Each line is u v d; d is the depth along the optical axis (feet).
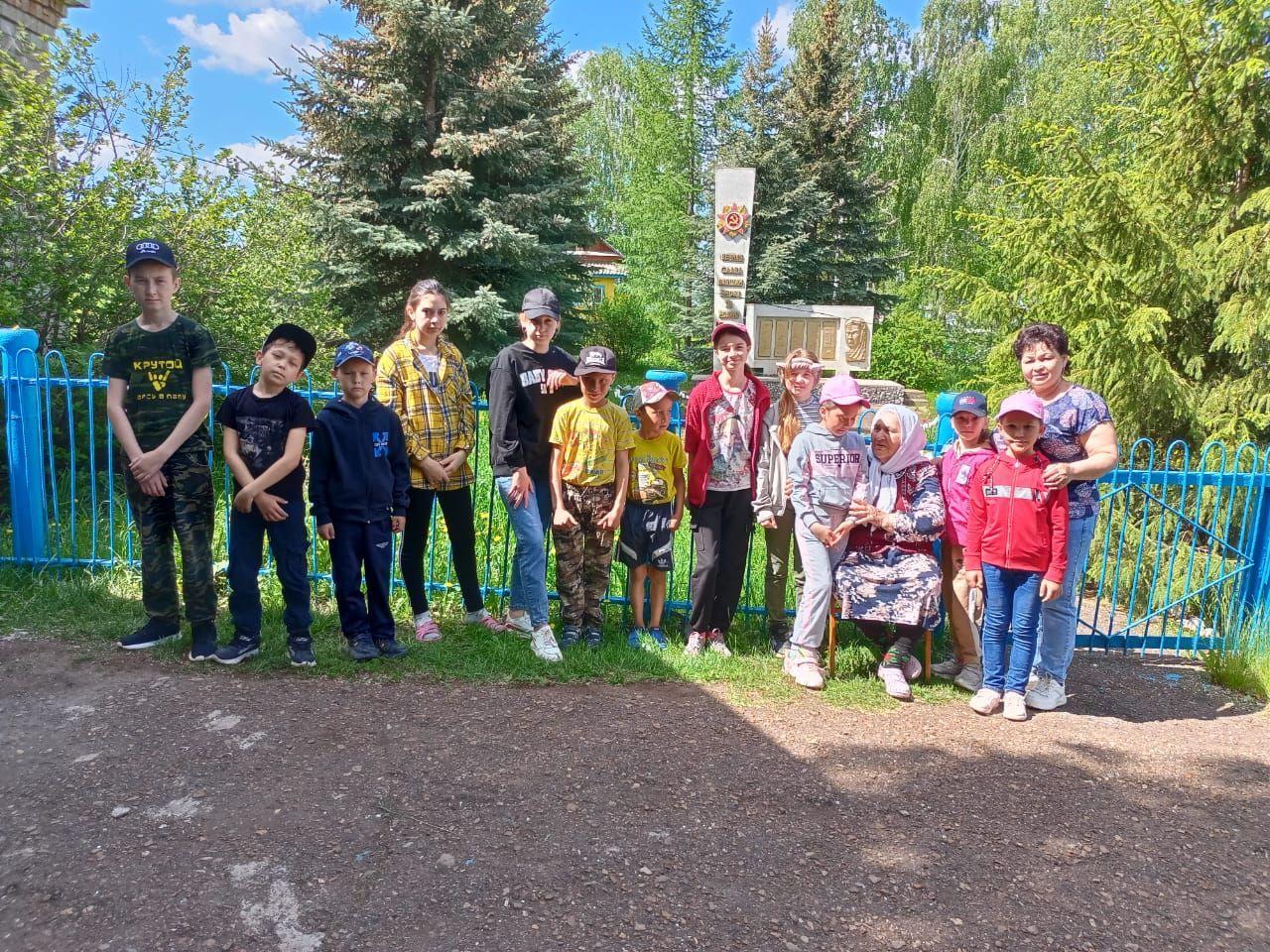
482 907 7.52
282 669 12.75
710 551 14.15
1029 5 91.15
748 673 13.74
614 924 7.38
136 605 15.06
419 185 47.29
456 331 51.08
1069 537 12.62
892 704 12.90
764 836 8.91
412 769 9.93
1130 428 23.79
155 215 25.07
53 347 22.98
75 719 10.83
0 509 18.04
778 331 52.11
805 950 7.17
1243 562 16.38
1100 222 24.04
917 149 92.27
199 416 12.38
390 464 13.25
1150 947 7.48
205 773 9.62
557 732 11.16
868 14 96.68
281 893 7.59
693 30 95.35
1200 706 13.97
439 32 46.73
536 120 50.16
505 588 16.60
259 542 12.92
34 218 22.67
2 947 6.77
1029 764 11.02
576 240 57.31
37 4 29.68
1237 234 22.68
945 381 75.82
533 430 14.10
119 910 7.28
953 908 7.86
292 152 48.47
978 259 79.05
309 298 32.48
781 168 71.20
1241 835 9.48
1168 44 24.36
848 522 13.17
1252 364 23.22
